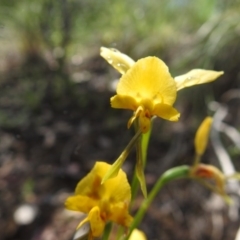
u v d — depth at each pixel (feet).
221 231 0.64
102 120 0.82
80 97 0.86
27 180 0.73
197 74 0.22
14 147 0.80
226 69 0.82
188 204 0.68
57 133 0.81
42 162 0.76
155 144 0.77
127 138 0.78
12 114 0.86
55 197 0.69
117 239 0.28
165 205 0.67
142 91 0.20
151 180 0.70
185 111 0.80
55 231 0.65
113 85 0.85
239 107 0.78
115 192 0.22
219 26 0.83
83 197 0.22
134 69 0.20
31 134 0.82
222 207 0.66
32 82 0.92
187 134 0.77
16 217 0.66
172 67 0.83
